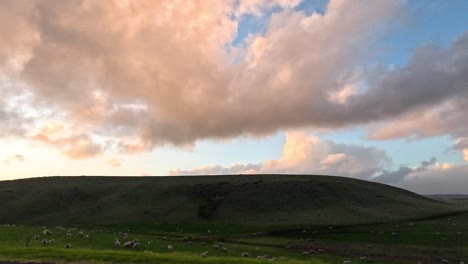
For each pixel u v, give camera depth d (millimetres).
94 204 151250
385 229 96375
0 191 171250
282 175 195000
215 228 111750
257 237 92062
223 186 166875
